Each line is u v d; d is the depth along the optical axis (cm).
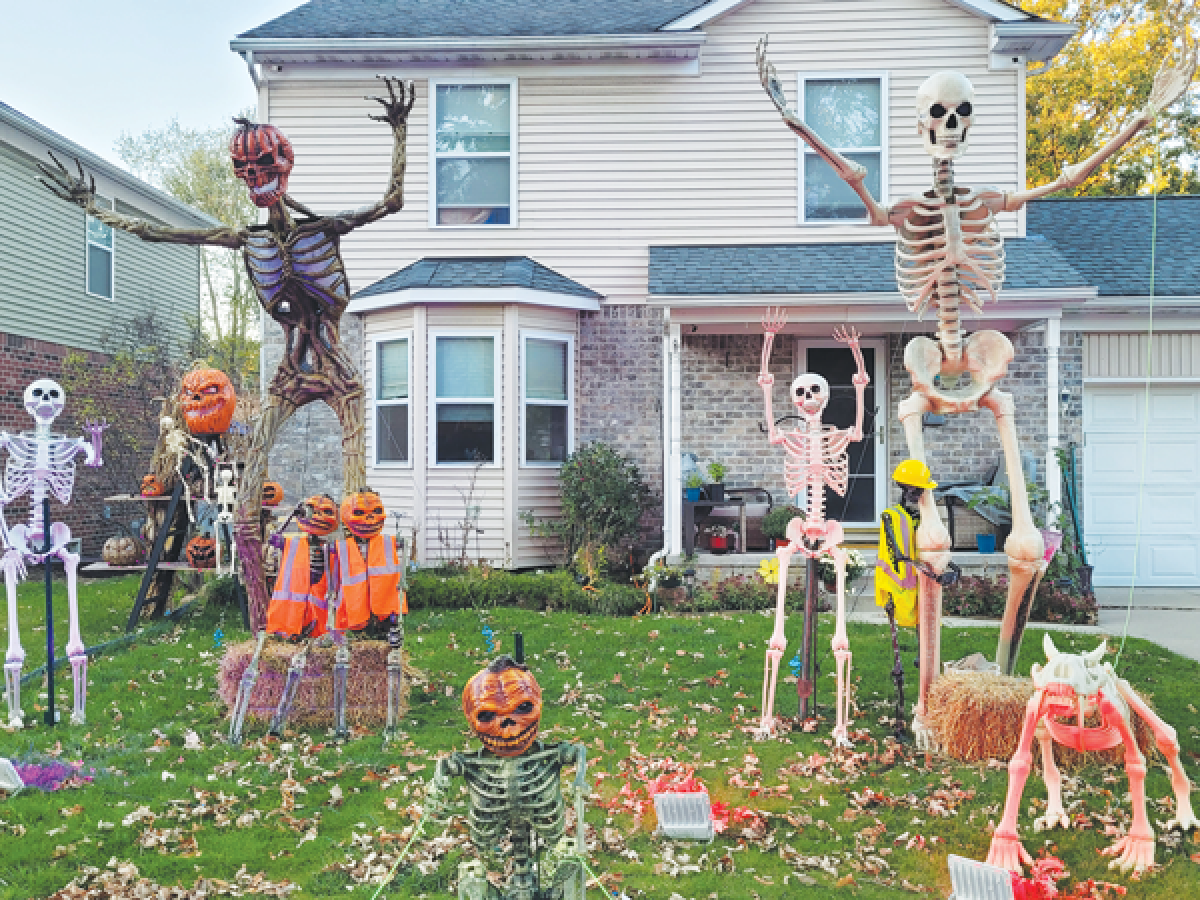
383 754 591
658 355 1299
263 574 788
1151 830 443
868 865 442
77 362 1605
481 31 1303
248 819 486
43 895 406
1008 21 1268
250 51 1291
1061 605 1016
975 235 620
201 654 841
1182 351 1271
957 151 602
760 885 423
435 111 1331
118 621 1005
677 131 1319
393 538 632
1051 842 464
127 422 1730
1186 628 986
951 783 538
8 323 1452
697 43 1272
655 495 1286
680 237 1318
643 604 1051
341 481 1308
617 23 1320
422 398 1223
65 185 730
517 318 1221
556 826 340
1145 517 1280
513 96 1324
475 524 1220
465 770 339
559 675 781
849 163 605
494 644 873
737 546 1227
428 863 431
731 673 789
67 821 479
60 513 1536
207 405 974
